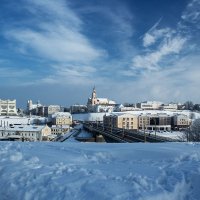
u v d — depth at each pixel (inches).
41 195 346.3
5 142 798.5
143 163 511.2
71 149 655.8
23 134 5009.8
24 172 426.3
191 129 4389.8
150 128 6988.2
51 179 387.9
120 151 618.5
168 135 4877.0
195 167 453.4
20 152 581.3
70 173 418.3
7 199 366.3
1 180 413.7
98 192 335.9
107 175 406.0
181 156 568.4
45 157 542.6
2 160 507.8
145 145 763.4
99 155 585.0
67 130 6550.2
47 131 5310.0
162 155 577.3
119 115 6801.2
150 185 366.6
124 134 3779.5
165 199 335.9
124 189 346.3
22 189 369.4
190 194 364.2
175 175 410.9
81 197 329.1
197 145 772.0
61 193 341.7
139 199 320.2
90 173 419.5
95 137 4675.2
